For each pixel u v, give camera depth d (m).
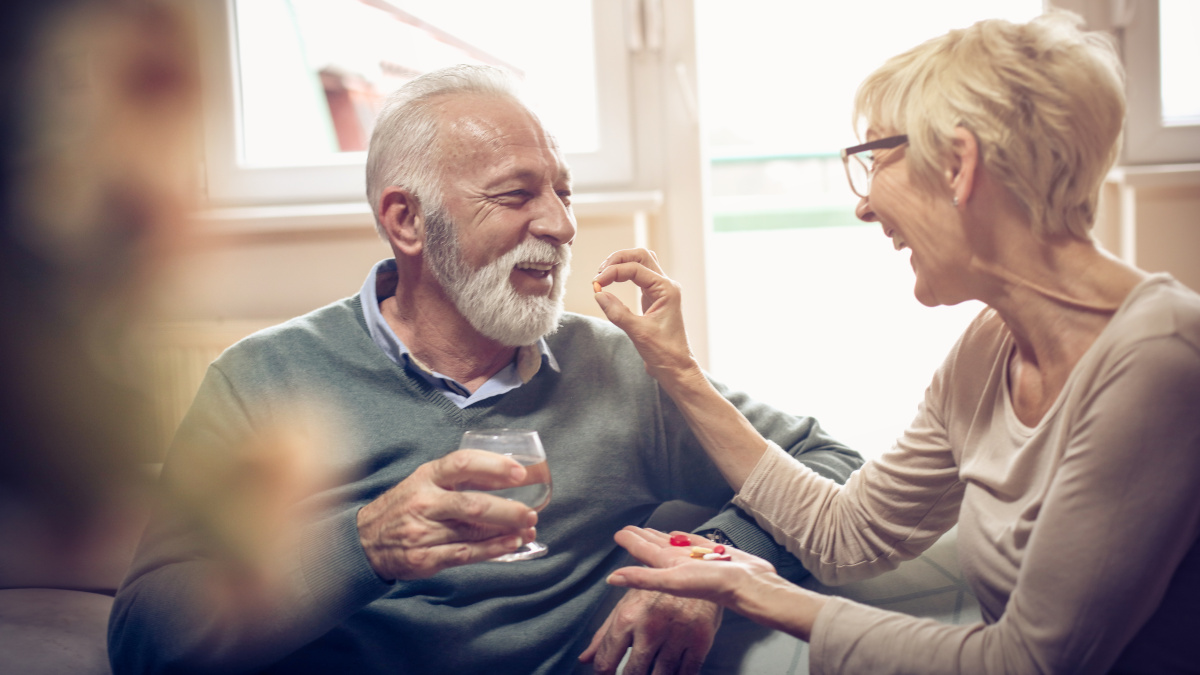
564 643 1.11
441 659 1.04
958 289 0.87
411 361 1.13
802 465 1.16
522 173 1.10
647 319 1.11
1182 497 0.68
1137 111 2.10
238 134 1.99
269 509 0.54
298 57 2.03
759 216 7.81
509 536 0.84
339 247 1.95
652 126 2.03
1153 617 0.75
